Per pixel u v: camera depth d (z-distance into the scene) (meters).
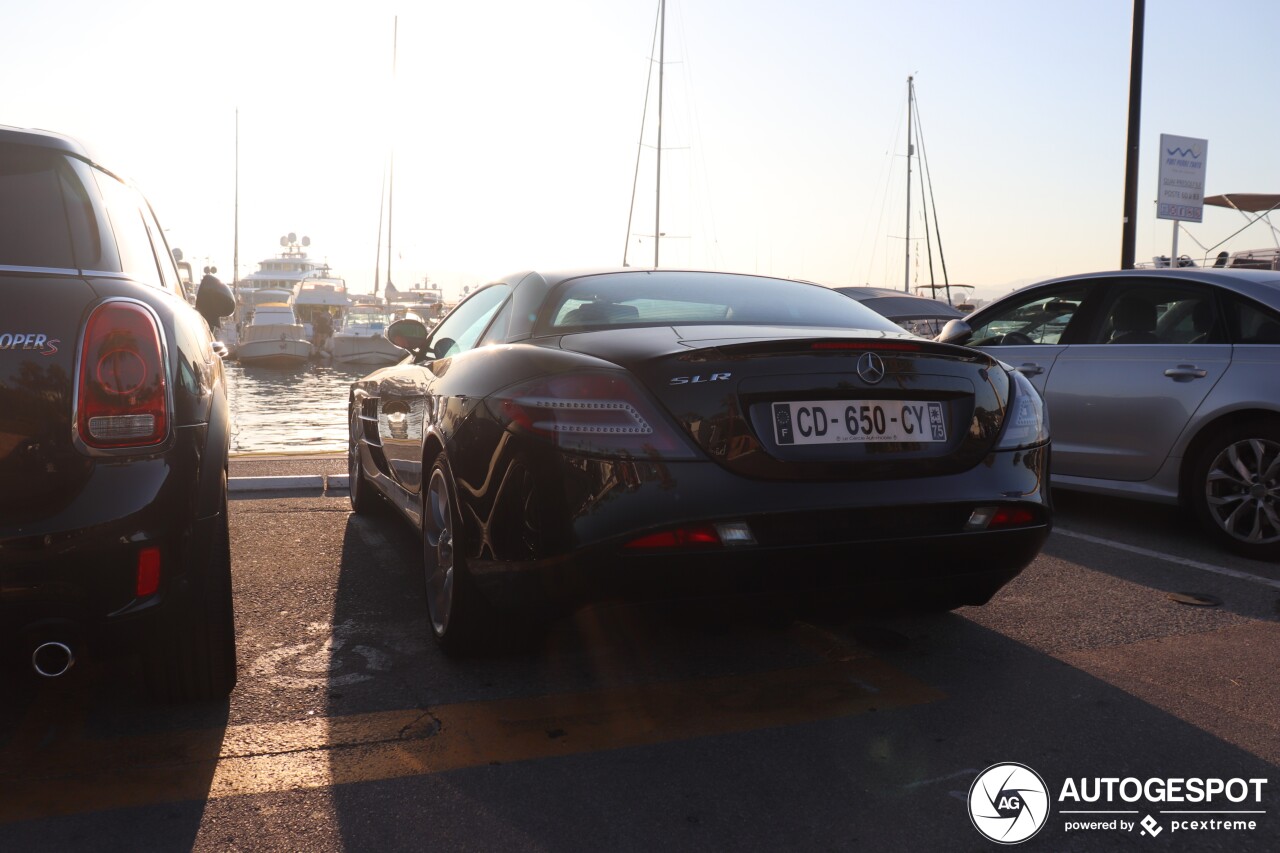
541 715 2.44
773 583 2.32
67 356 1.93
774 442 2.31
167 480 2.00
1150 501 4.46
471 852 1.82
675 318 2.81
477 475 2.53
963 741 2.30
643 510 2.24
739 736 2.32
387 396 4.00
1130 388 4.48
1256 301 4.19
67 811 1.95
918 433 2.47
